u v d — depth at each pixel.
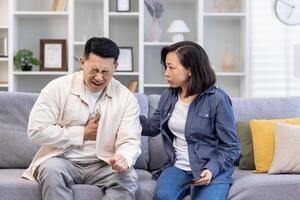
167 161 2.37
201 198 2.01
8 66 3.92
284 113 2.73
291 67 4.09
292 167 2.33
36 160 2.17
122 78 4.11
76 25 4.13
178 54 2.18
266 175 2.30
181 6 4.16
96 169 2.17
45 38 4.12
